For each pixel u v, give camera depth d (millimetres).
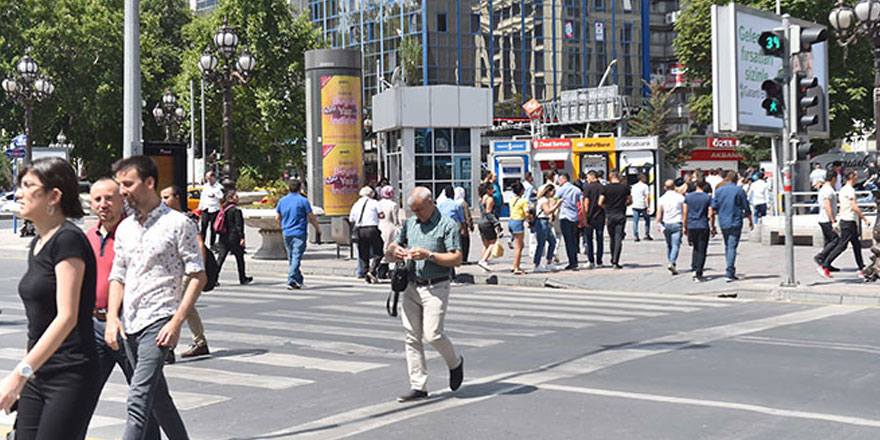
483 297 15508
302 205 17141
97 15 62031
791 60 15422
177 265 5516
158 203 5590
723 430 6457
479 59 75500
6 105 59219
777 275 17391
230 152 24438
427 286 7602
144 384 5324
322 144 26562
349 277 19828
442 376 8586
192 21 66312
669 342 10336
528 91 77438
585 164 40500
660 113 62812
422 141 38031
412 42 72625
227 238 17906
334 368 9086
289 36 59750
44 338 4074
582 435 6367
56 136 65875
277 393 7969
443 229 7602
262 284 18109
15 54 59438
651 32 89562
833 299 14430
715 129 22453
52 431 4188
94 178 66375
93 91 61875
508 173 40719
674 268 17703
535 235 19266
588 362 9141
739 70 22281
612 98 54719
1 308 14398
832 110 39438
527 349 10023
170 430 5645
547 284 17578
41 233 4312
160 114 52750
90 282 4293
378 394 7871
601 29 80812
